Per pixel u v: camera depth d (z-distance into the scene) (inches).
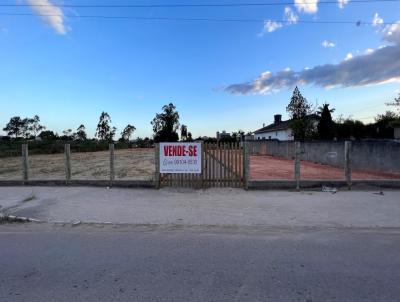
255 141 1798.7
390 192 452.8
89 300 157.2
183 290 167.6
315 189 474.0
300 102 1884.8
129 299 157.8
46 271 194.2
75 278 183.6
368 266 200.7
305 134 1815.9
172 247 239.8
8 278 184.4
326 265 202.5
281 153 1427.2
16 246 244.2
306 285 173.5
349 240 257.1
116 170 864.3
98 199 421.1
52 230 291.9
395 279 180.9
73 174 770.2
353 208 367.2
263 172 778.2
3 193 462.0
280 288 169.8
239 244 247.1
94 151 2196.1
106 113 3494.1
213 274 188.4
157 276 185.6
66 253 227.5
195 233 278.8
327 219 323.6
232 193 455.5
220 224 308.2
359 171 764.6
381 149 701.3
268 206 379.6
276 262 208.1
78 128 3553.2
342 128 2124.8
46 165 1046.4
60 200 414.6
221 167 493.7
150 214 346.0
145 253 226.2
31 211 359.9
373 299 157.5
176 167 492.7
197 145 491.5
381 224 305.6
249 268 197.6
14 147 1835.6
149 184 494.9
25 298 159.6
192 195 444.8
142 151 2145.7
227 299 157.6
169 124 3388.3
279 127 2411.4
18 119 3595.0
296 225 303.9
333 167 900.0
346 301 155.5
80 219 327.9
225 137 2625.5
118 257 218.4
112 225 307.7
